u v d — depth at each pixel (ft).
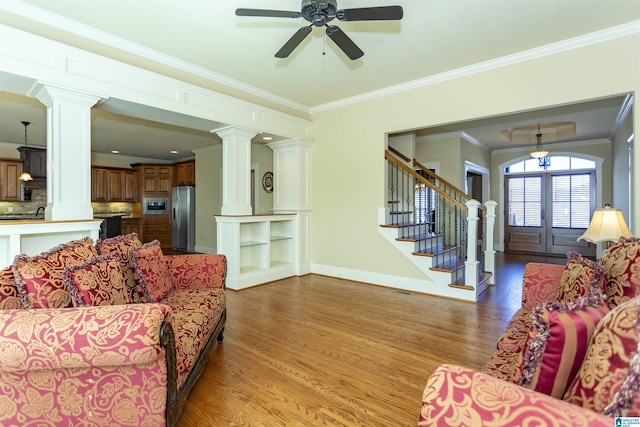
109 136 20.85
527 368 2.96
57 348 3.83
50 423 4.37
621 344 2.48
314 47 10.61
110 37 9.88
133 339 3.91
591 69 10.00
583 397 2.58
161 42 10.29
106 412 4.41
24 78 8.42
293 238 16.98
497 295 13.43
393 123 14.38
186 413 5.82
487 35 9.93
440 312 11.28
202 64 11.93
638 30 9.29
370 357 7.97
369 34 9.84
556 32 9.80
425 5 8.43
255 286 14.79
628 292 4.78
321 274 17.19
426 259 13.62
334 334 9.37
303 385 6.75
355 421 5.63
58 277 5.15
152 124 17.78
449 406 2.69
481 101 12.03
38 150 23.04
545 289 7.09
